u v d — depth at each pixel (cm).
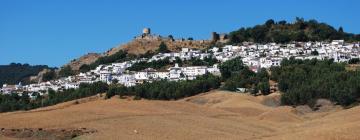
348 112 11912
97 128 10238
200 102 19150
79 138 9488
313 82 18162
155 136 9300
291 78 19862
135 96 19888
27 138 10056
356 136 7800
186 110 13638
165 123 10744
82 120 11231
